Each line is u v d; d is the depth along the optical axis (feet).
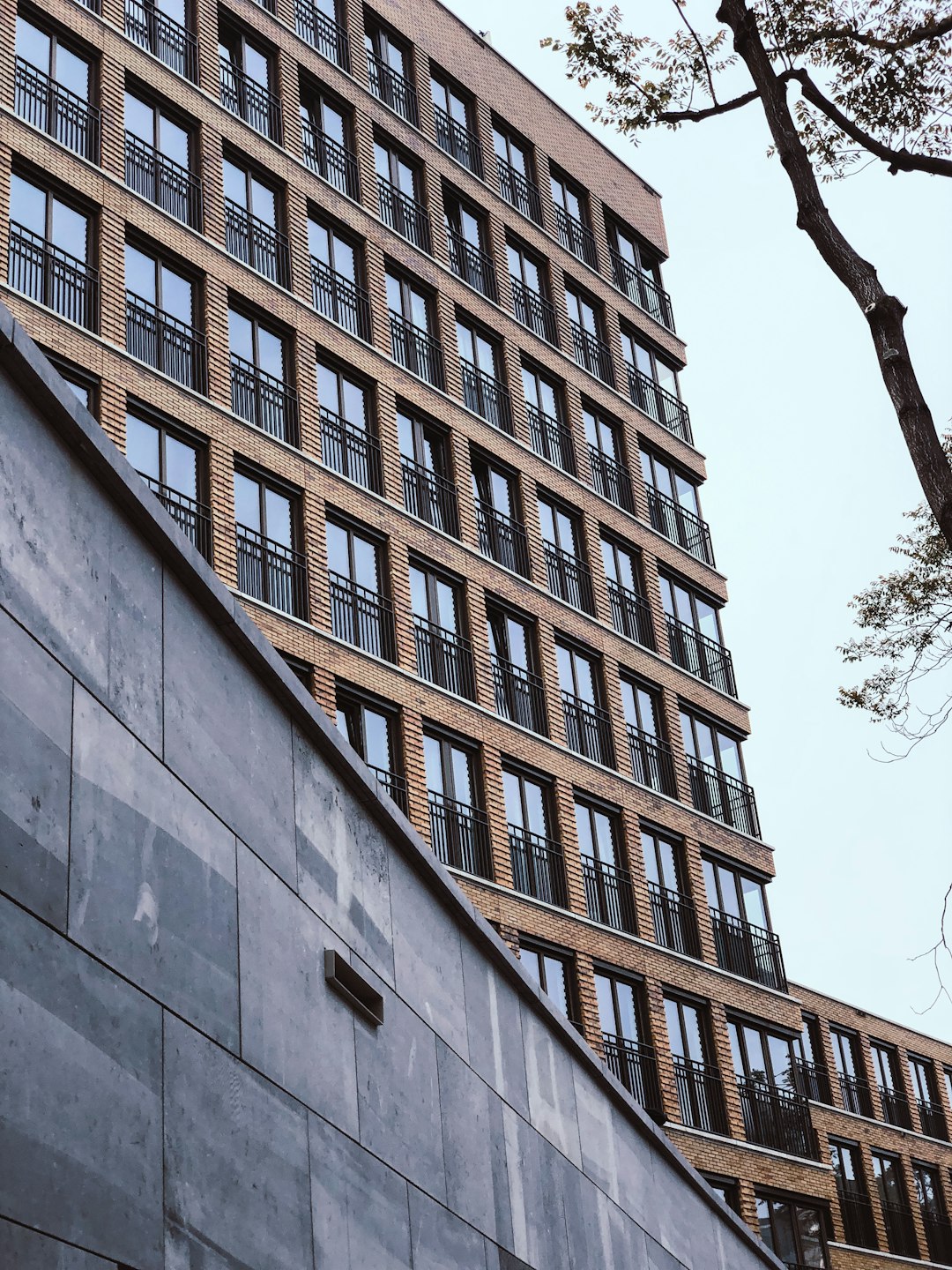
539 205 134.51
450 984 44.27
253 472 93.56
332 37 118.01
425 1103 40.24
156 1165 26.07
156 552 30.96
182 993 28.30
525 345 124.77
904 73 36.63
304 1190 31.71
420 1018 41.22
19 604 25.40
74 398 28.02
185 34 103.40
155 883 28.17
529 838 103.24
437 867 43.91
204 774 31.17
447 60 129.59
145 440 87.40
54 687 25.96
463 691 103.14
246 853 32.42
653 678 122.11
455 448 111.65
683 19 36.99
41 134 87.56
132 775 28.12
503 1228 44.16
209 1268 27.07
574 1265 50.06
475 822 99.35
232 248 100.48
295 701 36.11
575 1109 53.98
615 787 112.68
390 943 40.11
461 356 118.11
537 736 106.63
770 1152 111.14
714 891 119.96
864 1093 154.61
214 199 98.99
